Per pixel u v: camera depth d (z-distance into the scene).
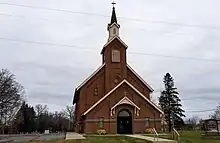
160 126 46.66
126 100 46.00
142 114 46.66
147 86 53.16
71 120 131.88
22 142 37.62
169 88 76.62
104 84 52.25
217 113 87.38
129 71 53.28
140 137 33.53
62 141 33.41
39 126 135.12
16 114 99.50
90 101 51.50
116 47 53.22
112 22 56.56
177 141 29.50
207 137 35.75
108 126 45.53
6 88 73.69
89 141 31.84
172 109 73.19
